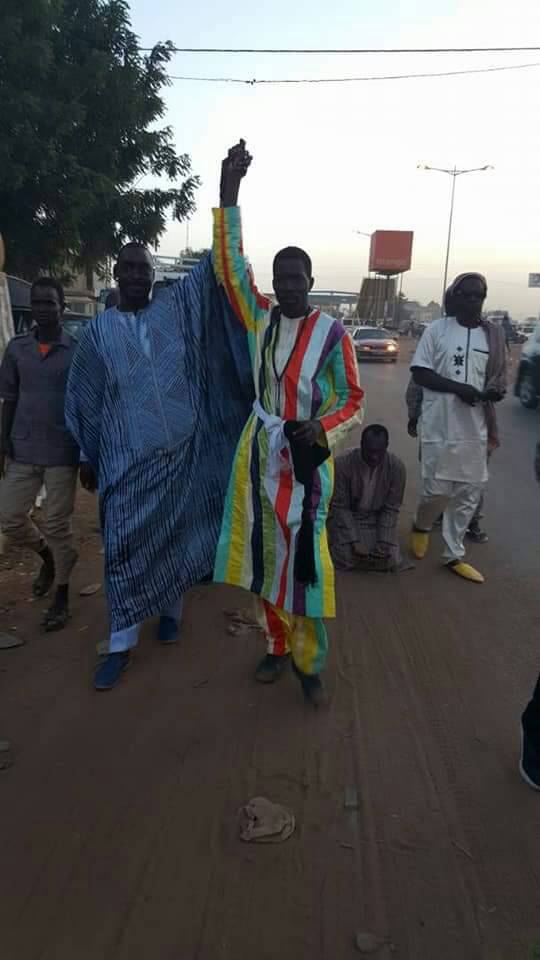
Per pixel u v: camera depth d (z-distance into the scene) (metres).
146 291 3.52
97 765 3.00
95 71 13.70
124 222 15.08
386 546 5.18
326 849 2.56
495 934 2.23
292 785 2.89
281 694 3.56
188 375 3.58
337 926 2.25
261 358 3.23
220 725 3.29
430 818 2.72
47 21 12.71
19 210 13.47
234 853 2.54
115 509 3.52
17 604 4.56
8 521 4.29
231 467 3.76
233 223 3.30
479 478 5.02
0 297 5.33
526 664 3.90
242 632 4.20
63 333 4.19
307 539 3.17
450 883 2.42
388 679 3.72
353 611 4.56
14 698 3.48
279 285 3.09
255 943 2.19
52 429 4.05
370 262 72.62
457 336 4.82
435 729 3.29
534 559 5.59
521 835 2.64
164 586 3.67
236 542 3.38
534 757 2.87
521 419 13.52
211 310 3.56
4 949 2.16
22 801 2.78
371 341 27.78
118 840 2.59
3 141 12.12
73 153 14.31
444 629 4.31
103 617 4.37
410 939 2.21
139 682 3.64
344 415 3.15
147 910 2.30
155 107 15.16
